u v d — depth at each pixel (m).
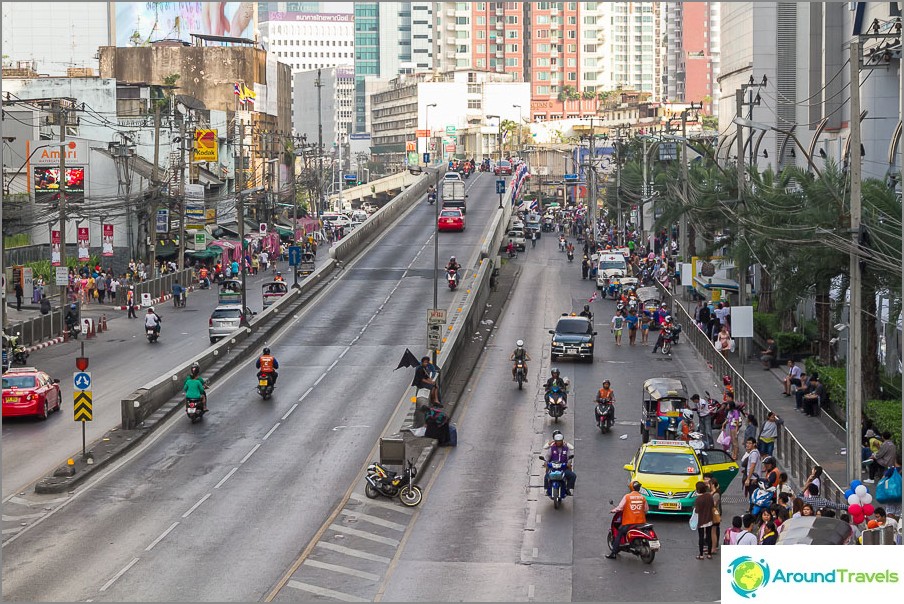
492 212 136.12
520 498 37.75
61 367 60.25
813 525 24.92
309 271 108.81
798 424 47.09
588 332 64.12
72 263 92.06
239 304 83.50
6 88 127.38
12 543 32.41
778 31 89.44
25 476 39.78
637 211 129.25
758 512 32.16
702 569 30.08
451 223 118.19
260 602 27.38
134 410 46.53
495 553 31.64
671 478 35.66
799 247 48.06
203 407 48.97
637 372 60.56
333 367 60.44
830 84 74.50
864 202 42.41
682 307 76.62
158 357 63.31
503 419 50.19
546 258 114.25
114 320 78.56
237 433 46.56
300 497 37.44
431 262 99.44
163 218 96.88
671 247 102.25
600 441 46.00
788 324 64.31
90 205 93.88
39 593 27.95
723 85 123.88
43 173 94.25
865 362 46.50
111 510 35.88
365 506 36.47
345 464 41.69
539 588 28.52
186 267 105.06
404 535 33.44
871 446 37.25
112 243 88.19
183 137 97.38
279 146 172.50
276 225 137.88
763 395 53.53
